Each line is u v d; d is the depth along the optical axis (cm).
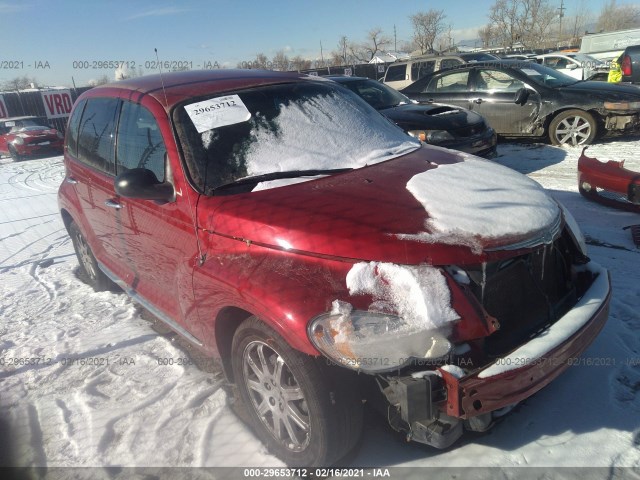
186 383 333
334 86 394
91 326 428
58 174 1250
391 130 375
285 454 256
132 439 287
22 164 1583
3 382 359
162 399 319
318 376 222
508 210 254
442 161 320
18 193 1059
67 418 312
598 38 2284
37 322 446
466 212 247
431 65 1422
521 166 809
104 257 443
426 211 248
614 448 245
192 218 283
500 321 234
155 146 317
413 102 848
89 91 457
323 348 210
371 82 876
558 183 685
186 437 284
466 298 220
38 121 1850
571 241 283
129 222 349
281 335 224
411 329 209
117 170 367
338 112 356
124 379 345
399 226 237
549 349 220
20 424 312
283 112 336
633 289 383
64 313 460
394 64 1503
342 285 222
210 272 262
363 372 212
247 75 373
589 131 879
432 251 227
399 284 219
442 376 209
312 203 259
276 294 224
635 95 841
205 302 273
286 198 267
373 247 229
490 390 207
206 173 291
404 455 254
